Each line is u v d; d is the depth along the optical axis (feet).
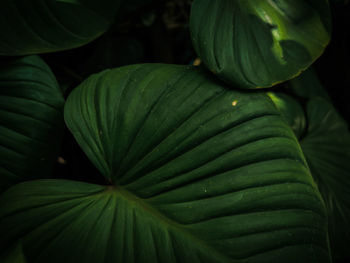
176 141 0.99
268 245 0.90
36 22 1.11
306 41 1.07
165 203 0.96
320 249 0.91
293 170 0.96
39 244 0.92
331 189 1.39
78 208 0.97
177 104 1.02
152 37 1.87
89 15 1.15
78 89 1.10
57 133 1.12
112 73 1.10
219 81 1.04
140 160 1.01
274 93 1.51
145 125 1.02
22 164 1.08
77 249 0.92
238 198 0.93
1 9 1.09
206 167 0.97
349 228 1.35
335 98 2.09
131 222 0.95
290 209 0.93
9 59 1.12
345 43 2.05
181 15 2.10
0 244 0.92
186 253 0.91
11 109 1.09
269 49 1.05
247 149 0.97
